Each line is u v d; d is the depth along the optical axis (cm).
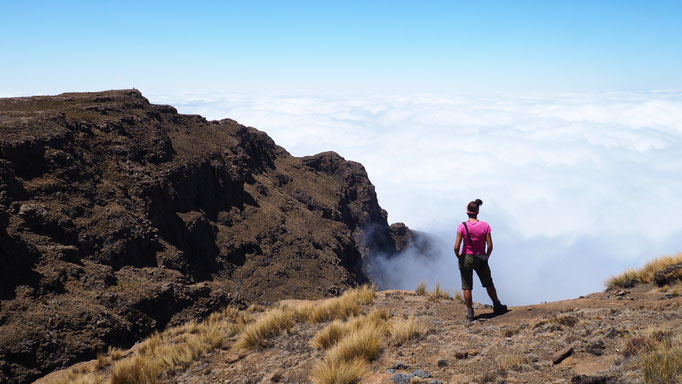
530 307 884
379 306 1132
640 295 924
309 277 4566
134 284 2334
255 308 1520
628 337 555
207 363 891
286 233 5109
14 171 2630
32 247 2045
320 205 7344
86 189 2945
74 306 1830
